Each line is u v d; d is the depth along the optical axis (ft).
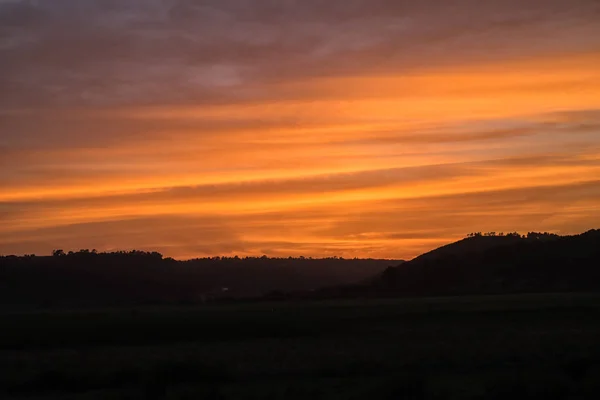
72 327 223.71
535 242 600.80
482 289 520.42
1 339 189.16
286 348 150.82
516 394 67.51
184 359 124.88
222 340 182.60
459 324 218.38
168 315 295.89
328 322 234.17
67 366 118.11
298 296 566.77
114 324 236.02
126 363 122.01
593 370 75.77
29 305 516.73
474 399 69.10
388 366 105.29
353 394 72.23
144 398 75.72
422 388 70.74
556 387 67.36
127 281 646.74
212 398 72.08
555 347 129.80
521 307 260.83
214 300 546.26
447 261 615.98
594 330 182.80
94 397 80.02
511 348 130.31
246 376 100.01
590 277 490.90
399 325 220.64
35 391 91.20
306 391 76.95
